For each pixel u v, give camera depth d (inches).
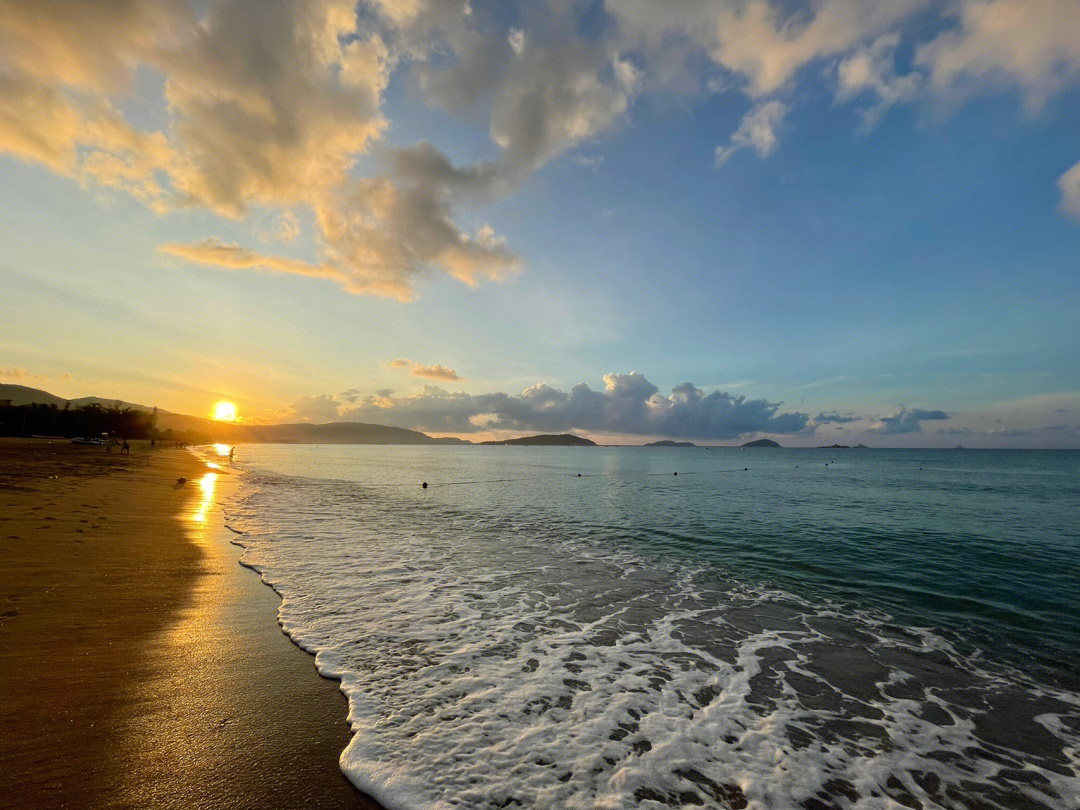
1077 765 198.7
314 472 2025.1
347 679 234.1
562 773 177.5
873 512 939.3
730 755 196.9
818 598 419.8
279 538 562.3
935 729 222.5
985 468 2834.6
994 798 178.7
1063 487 1533.0
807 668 283.0
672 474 2208.4
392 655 267.0
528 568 487.2
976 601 414.6
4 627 252.5
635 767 184.2
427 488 1409.9
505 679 249.6
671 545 626.8
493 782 169.0
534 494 1270.9
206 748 172.7
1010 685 266.5
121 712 189.9
